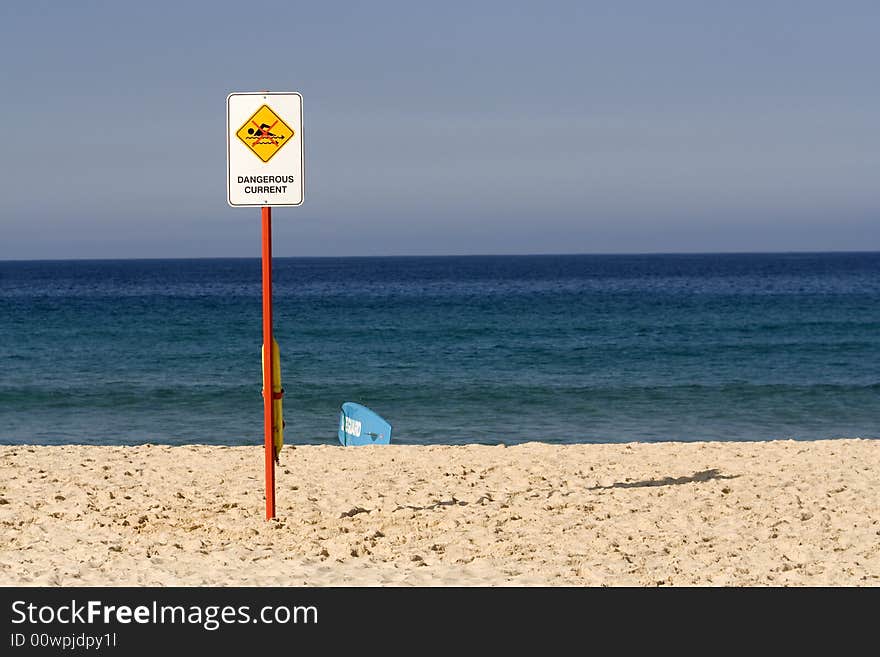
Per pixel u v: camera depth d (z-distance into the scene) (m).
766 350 31.94
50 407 20.44
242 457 11.68
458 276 137.00
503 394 22.36
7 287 99.69
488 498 8.95
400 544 7.32
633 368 27.44
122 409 20.19
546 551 7.10
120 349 32.53
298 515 8.18
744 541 7.36
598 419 18.98
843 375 25.52
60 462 11.09
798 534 7.55
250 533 7.59
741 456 11.56
